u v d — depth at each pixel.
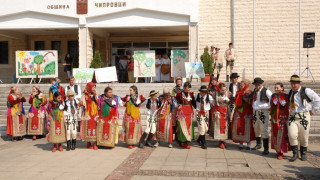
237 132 8.66
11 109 9.98
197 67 14.45
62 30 17.83
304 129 7.36
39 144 9.58
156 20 16.12
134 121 8.77
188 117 8.77
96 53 15.84
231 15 17.55
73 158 7.71
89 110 8.70
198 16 16.95
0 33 17.27
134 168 6.79
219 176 6.18
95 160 7.50
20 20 16.44
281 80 17.23
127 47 19.86
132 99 8.76
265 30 17.34
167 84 13.88
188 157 7.77
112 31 18.47
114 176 6.21
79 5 16.11
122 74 19.03
